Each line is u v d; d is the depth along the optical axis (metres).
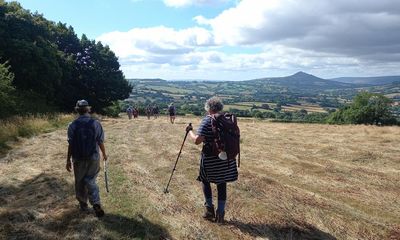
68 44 58.12
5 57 36.53
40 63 38.56
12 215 6.48
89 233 5.82
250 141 16.66
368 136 18.31
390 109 71.88
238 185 8.53
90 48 60.16
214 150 6.03
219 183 6.20
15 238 5.64
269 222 6.32
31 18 42.91
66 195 7.70
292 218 6.50
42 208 6.89
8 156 11.61
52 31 55.81
